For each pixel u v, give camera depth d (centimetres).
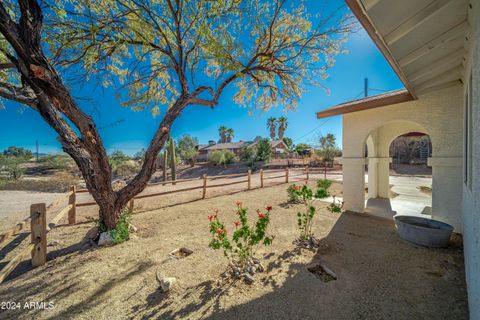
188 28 423
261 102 622
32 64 261
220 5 390
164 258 315
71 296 233
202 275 268
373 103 455
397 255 313
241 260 275
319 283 249
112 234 375
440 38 223
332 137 2522
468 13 187
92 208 659
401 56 254
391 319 195
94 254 331
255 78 528
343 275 265
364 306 212
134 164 2475
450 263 286
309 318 198
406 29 203
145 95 555
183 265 294
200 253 330
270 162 2483
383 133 716
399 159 2047
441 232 326
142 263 301
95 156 346
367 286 243
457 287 237
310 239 363
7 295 237
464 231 280
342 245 352
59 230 446
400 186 1006
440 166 394
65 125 328
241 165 2500
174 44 470
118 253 333
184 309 211
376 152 723
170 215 555
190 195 855
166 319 200
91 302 224
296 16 457
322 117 570
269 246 350
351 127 541
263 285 246
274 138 3944
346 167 556
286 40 488
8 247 372
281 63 512
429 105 407
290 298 224
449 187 384
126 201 405
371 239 376
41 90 279
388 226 445
